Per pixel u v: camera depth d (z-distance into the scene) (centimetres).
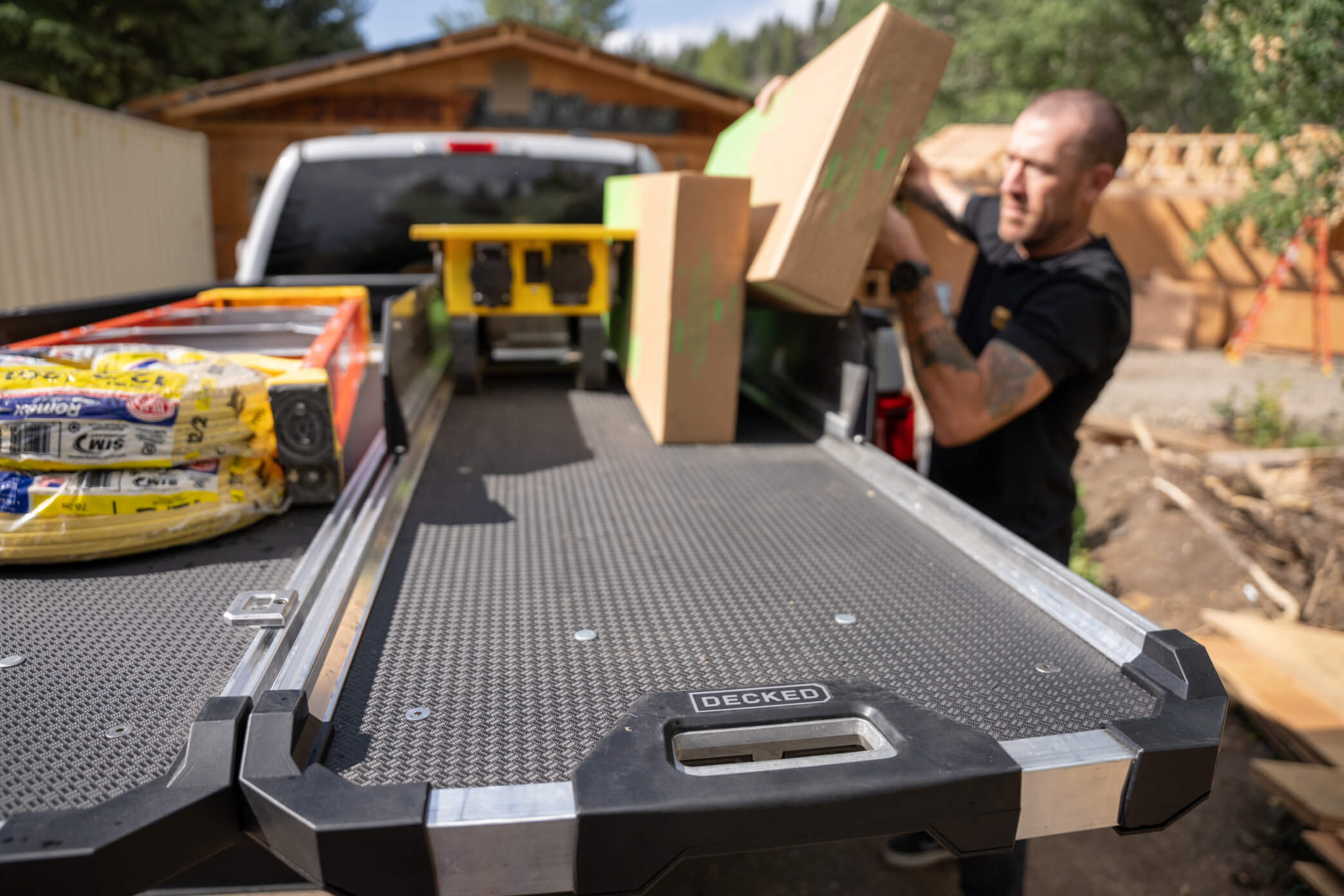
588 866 75
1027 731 89
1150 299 1195
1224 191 1176
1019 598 123
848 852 259
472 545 139
